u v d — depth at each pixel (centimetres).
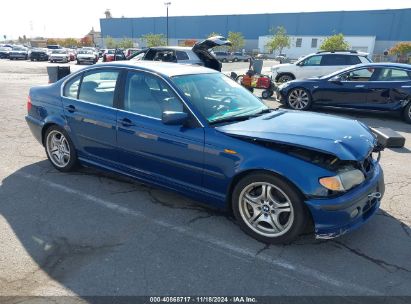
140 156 384
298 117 374
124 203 394
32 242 314
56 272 274
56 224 346
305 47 6669
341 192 288
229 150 318
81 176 467
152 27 7975
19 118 829
